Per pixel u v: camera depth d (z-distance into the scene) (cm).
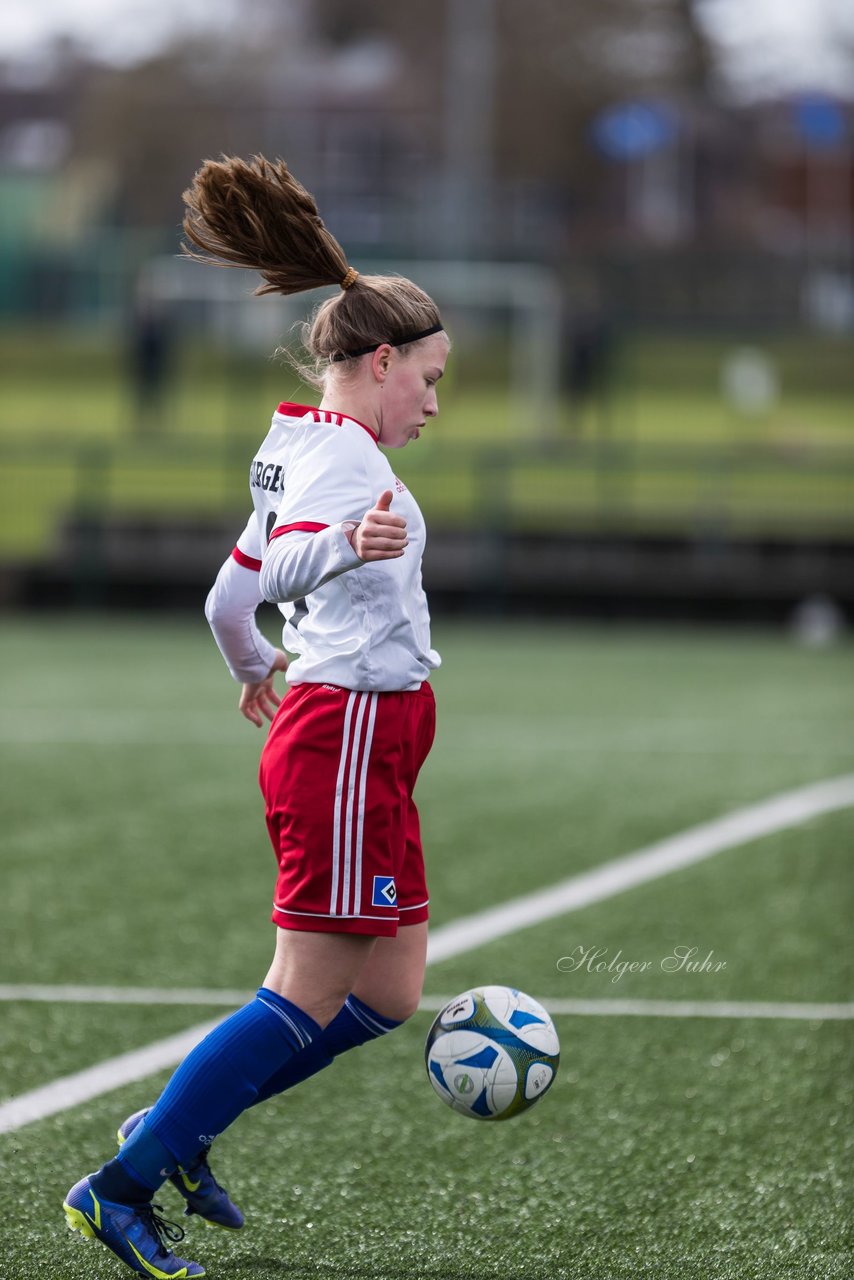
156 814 2736
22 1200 1215
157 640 5397
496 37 19325
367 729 1030
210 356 12019
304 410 1058
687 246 14962
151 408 9919
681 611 6012
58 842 2512
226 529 6253
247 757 3297
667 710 4009
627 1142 1348
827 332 12131
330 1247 1148
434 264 11388
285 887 1050
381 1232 1173
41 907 2120
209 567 6078
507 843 2533
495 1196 1239
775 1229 1174
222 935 1998
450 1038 1153
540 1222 1190
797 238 17688
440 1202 1228
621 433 9806
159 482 6981
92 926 2031
